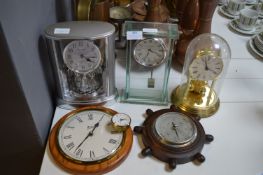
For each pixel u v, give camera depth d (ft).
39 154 2.19
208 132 2.10
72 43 1.88
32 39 1.76
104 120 2.05
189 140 1.86
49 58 2.04
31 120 1.83
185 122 1.99
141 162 1.86
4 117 1.79
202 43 2.12
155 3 2.42
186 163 1.86
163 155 1.83
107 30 1.91
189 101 2.29
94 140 1.90
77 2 2.45
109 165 1.77
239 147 2.00
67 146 1.86
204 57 2.00
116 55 2.86
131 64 2.23
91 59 1.98
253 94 2.48
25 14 1.62
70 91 2.23
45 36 1.87
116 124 1.94
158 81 2.35
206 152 1.95
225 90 2.52
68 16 2.97
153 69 2.27
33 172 2.50
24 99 1.68
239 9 3.72
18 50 1.53
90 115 2.08
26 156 2.24
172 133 1.90
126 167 1.83
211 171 1.83
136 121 2.17
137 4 3.00
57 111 2.24
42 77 2.00
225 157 1.92
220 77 2.28
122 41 2.89
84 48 1.91
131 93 2.39
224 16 3.83
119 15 2.90
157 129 1.93
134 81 2.36
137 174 1.79
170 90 2.48
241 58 2.97
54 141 1.91
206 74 2.10
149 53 2.12
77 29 1.90
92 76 2.18
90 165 1.77
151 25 2.10
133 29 2.04
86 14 2.34
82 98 2.23
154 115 2.06
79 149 1.84
